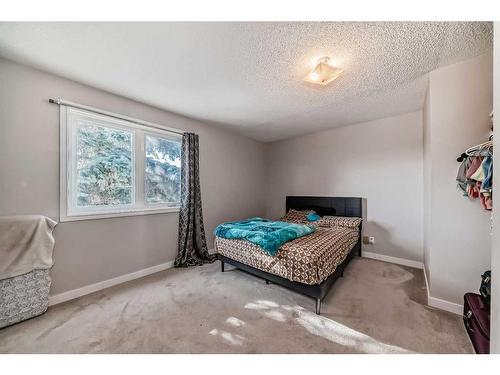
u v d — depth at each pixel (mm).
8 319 1647
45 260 1831
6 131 1775
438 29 1445
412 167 3031
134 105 2619
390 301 2041
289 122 3477
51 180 2002
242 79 2117
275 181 4742
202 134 3496
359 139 3531
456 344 1452
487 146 1470
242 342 1489
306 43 1594
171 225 3033
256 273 2352
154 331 1607
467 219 1795
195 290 2285
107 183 2420
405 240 3078
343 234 2686
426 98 2416
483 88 1745
